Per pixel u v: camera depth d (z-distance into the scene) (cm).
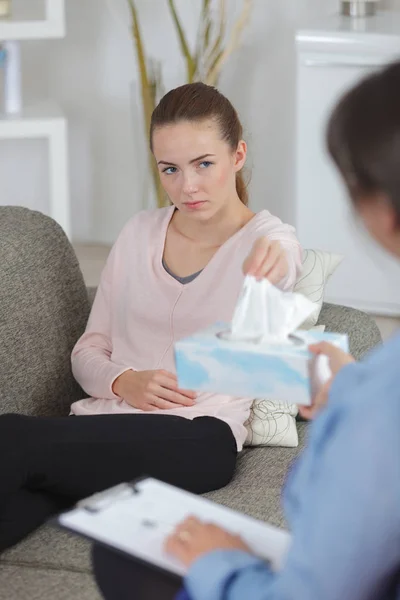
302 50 366
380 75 103
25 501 180
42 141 466
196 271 216
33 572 167
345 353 133
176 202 213
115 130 460
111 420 191
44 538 179
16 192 473
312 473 110
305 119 372
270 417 210
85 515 129
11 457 179
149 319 217
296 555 106
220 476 193
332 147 105
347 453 103
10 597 160
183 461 190
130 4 403
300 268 208
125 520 129
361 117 102
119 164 464
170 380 204
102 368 215
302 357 135
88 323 229
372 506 101
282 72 429
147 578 129
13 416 188
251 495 189
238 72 433
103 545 124
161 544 124
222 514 132
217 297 210
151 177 427
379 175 100
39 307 221
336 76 364
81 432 186
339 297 386
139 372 209
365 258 379
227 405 205
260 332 145
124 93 453
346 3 395
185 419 197
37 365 219
